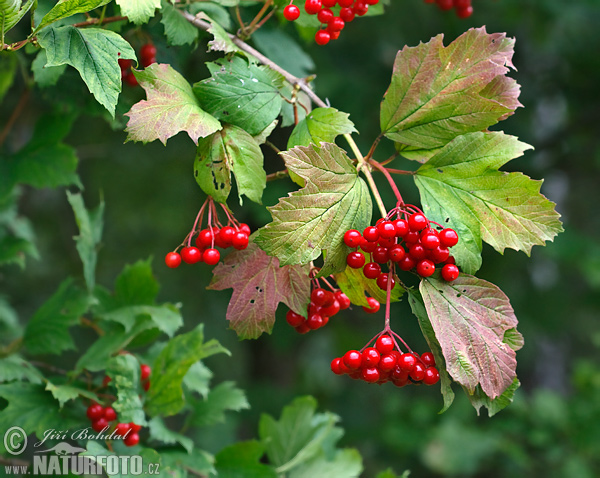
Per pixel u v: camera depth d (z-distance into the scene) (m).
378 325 2.59
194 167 0.81
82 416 0.89
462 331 0.78
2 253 1.02
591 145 2.31
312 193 0.78
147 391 0.89
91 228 0.96
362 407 2.56
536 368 2.72
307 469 0.95
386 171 0.81
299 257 0.77
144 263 0.94
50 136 0.96
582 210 2.86
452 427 1.80
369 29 2.04
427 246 0.78
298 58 0.98
